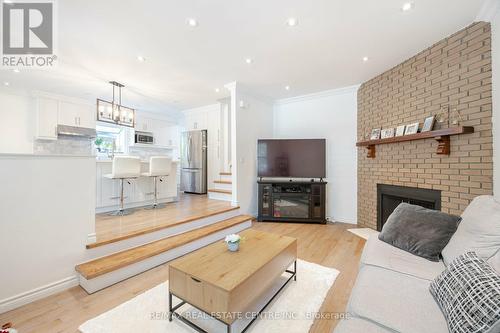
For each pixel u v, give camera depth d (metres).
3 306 1.65
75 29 2.23
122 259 2.19
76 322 1.55
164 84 3.84
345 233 3.51
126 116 3.71
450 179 2.37
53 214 1.91
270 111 4.92
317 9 1.96
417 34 2.35
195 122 5.95
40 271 1.84
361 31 2.30
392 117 3.18
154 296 1.85
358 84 3.89
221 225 3.43
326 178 4.38
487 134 2.04
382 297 1.19
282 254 1.87
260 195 4.25
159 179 4.31
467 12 2.00
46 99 4.28
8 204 1.69
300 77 3.55
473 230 1.46
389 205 3.32
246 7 1.93
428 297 1.20
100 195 3.50
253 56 2.83
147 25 2.17
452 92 2.35
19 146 4.11
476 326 0.88
